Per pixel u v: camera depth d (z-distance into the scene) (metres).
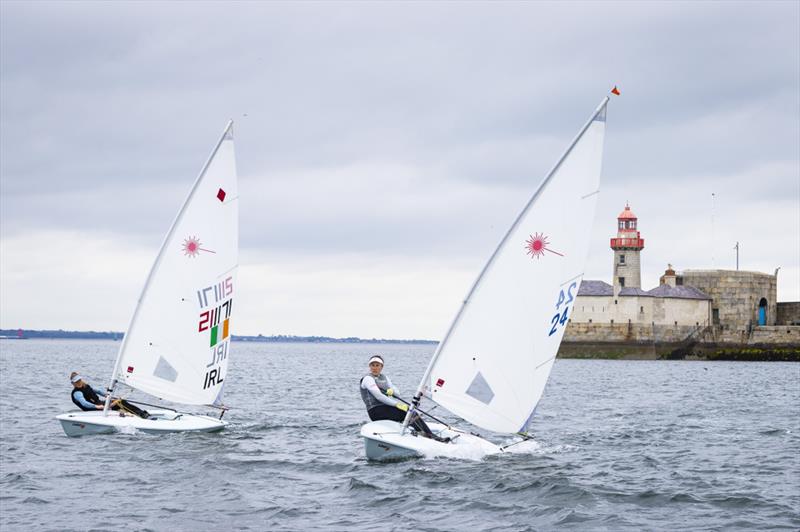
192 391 24.41
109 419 23.95
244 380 64.00
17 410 34.59
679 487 18.23
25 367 84.00
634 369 107.56
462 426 28.36
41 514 15.55
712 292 147.00
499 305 19.98
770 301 150.50
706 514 15.89
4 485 17.89
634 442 25.75
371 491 17.39
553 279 20.03
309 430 27.73
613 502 16.73
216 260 24.48
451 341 20.05
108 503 16.41
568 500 16.70
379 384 20.97
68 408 35.78
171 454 21.34
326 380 66.25
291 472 19.53
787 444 25.64
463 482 18.06
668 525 15.06
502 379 20.05
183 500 16.70
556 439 26.09
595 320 140.62
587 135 19.86
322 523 15.07
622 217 142.38
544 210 19.97
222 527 14.74
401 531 14.59
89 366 90.75
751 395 51.94
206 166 24.23
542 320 20.08
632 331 139.00
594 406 41.25
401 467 19.58
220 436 24.59
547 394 51.47
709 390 57.94
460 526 14.94
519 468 19.52
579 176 19.91
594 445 24.75
